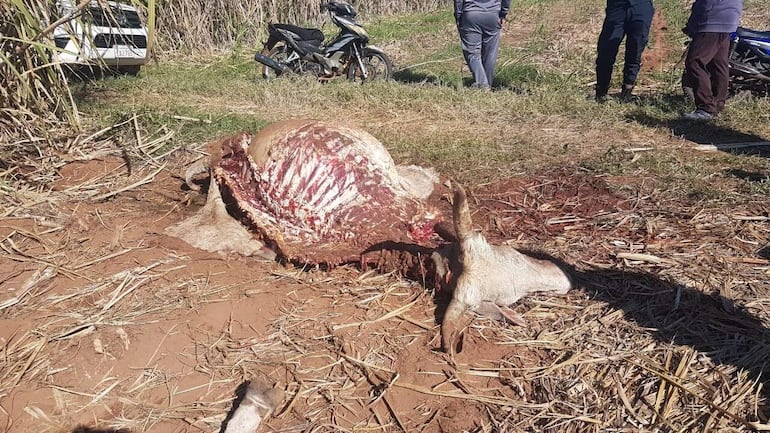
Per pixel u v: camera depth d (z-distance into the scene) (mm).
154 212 5109
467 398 3238
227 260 4414
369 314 3855
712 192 5301
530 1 17250
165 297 4000
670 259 4289
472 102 7984
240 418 3072
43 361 3500
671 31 13117
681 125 7328
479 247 3689
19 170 5672
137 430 3123
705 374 3271
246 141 5082
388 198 4355
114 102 8164
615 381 3277
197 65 11781
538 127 7234
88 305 3930
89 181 5625
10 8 5816
